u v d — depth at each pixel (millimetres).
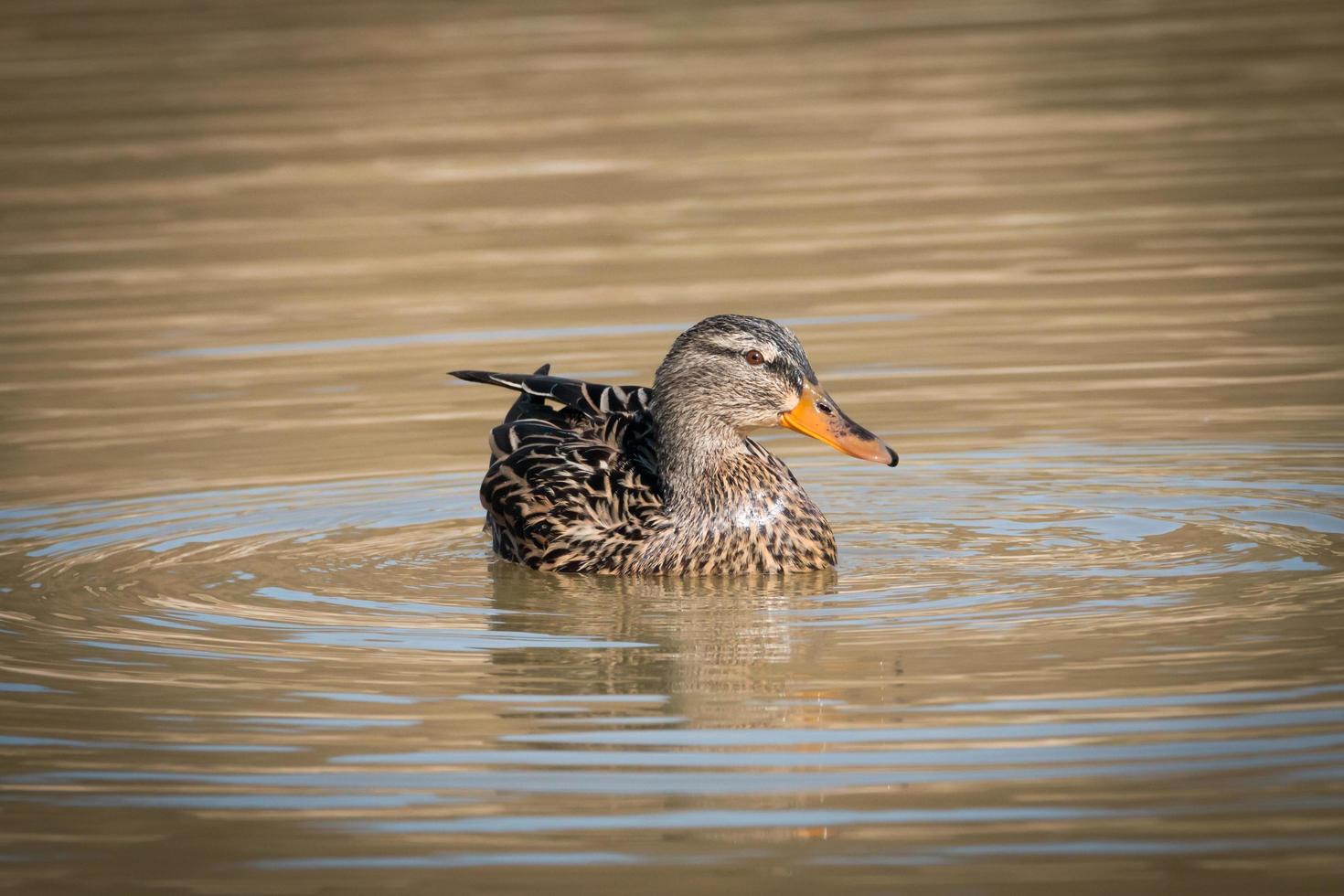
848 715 9539
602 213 23094
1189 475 14078
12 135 27500
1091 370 16688
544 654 10742
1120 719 9297
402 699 9969
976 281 19562
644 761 9039
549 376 13789
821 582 12156
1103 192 22812
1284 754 8789
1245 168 23484
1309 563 11969
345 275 20844
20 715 9766
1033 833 8148
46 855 8234
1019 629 10867
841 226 21953
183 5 37250
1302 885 7645
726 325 12633
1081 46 31297
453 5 36781
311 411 16312
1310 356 16750
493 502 13023
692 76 30062
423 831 8367
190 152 26375
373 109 28500
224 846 8289
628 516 12742
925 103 27766
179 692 10094
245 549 13047
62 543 13117
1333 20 32156
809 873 7879
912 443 15117
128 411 16359
